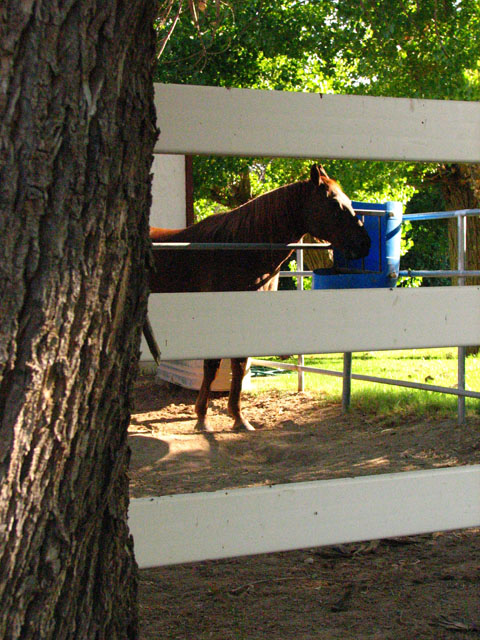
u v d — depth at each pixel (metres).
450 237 11.86
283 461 4.84
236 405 5.86
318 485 1.80
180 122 1.75
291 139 1.83
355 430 5.61
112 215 1.35
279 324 1.80
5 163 1.23
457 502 1.92
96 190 1.31
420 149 1.94
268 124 1.82
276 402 7.04
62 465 1.35
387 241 5.62
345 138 1.88
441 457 4.55
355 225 5.30
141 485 4.16
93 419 1.40
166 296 1.71
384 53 5.93
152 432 5.71
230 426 5.98
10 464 1.27
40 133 1.24
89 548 1.49
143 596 2.64
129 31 1.34
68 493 1.37
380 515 1.85
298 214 5.53
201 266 5.79
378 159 1.91
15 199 1.24
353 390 7.24
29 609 1.35
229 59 9.55
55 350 1.29
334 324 1.84
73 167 1.28
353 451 4.90
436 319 1.93
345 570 2.89
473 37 7.86
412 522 1.88
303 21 7.71
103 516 1.53
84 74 1.28
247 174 12.34
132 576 1.64
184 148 1.76
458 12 6.81
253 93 1.80
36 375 1.27
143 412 6.70
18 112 1.23
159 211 8.45
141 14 1.37
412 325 1.91
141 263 1.49
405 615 2.39
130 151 1.38
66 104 1.26
